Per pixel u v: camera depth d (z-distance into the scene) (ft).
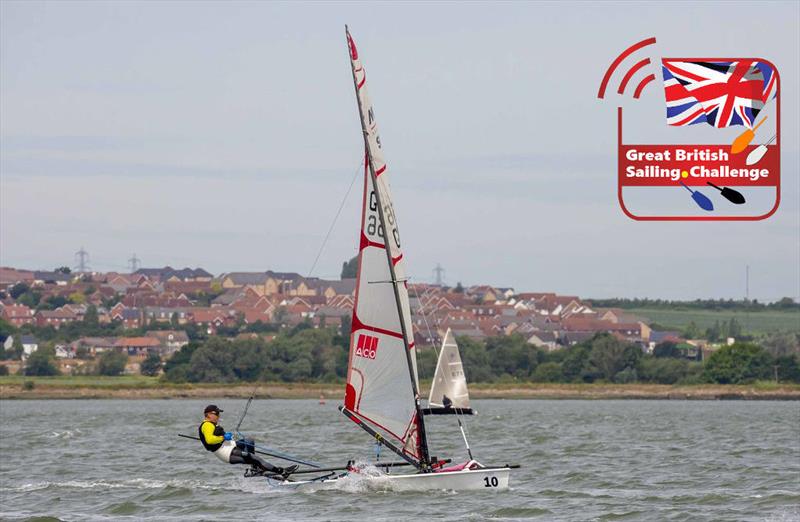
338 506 392.88
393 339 412.98
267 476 419.74
